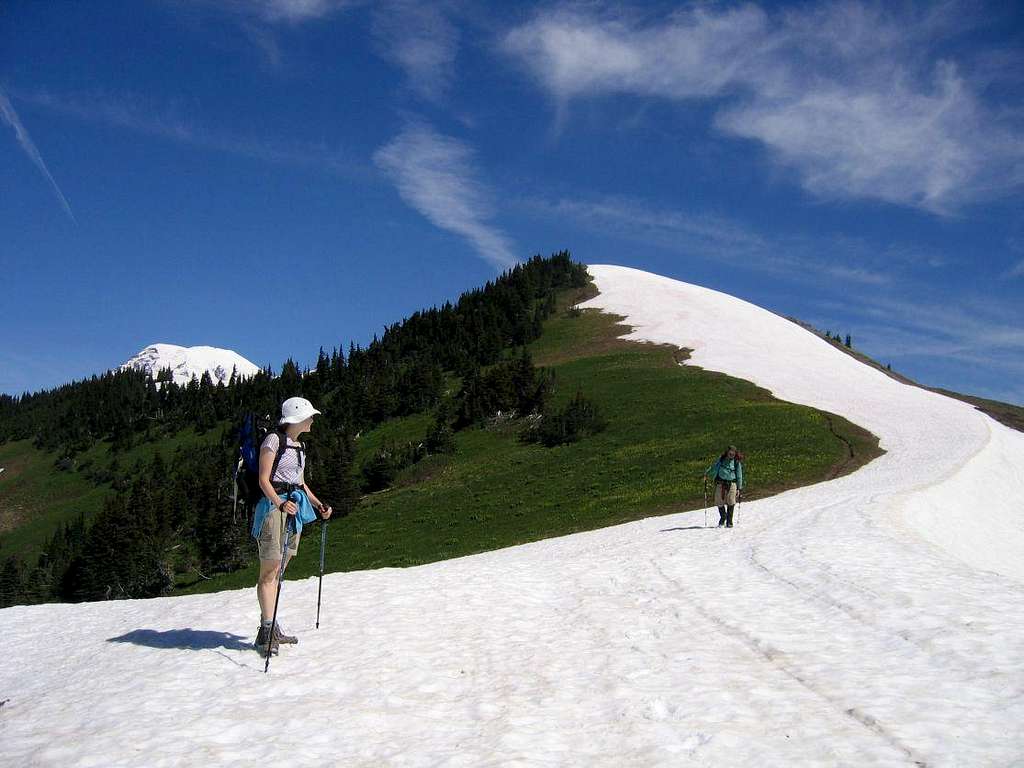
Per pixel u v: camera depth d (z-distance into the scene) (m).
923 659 8.15
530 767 5.56
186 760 5.79
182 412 123.56
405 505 58.34
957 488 37.06
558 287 127.81
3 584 69.69
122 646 10.43
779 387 73.69
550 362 95.88
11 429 133.50
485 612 11.48
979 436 53.09
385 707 7.13
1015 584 12.09
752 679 7.73
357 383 101.38
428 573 15.56
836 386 75.56
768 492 40.16
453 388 95.81
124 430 117.81
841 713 6.63
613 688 7.56
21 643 12.37
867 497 31.03
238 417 113.56
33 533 89.94
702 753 5.77
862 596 11.40
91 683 8.48
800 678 7.75
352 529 54.72
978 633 8.88
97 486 104.38
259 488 9.19
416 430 82.94
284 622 10.98
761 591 12.66
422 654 9.06
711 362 84.94
